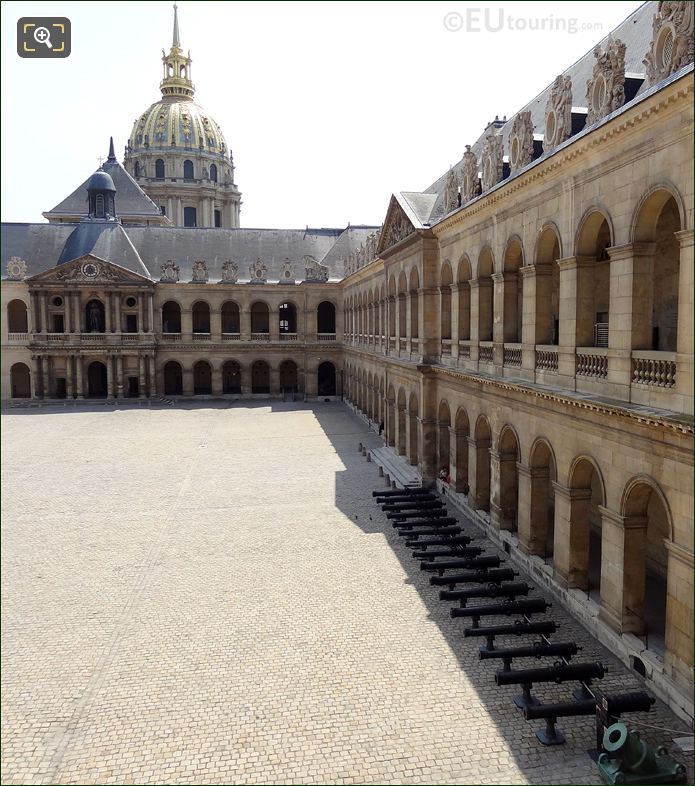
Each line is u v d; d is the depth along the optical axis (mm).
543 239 24109
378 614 22578
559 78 22266
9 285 81938
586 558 22328
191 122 132125
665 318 22641
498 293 28281
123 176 105688
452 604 23219
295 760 15398
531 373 25062
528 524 25469
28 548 29719
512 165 26297
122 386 82875
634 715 16453
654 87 16609
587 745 15664
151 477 42500
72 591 25047
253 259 88750
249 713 17219
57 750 15945
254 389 91688
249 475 42719
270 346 85312
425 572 26156
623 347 18875
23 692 18375
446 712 16984
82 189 101375
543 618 21703
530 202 24797
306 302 83812
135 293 82062
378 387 56969
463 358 33344
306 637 21125
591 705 15688
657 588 23391
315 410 74062
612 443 19234
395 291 47031
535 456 24984
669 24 16531
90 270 80562
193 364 84750
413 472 40562
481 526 30641
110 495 38281
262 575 26203
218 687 18469
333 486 39562
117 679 18984
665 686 16859
